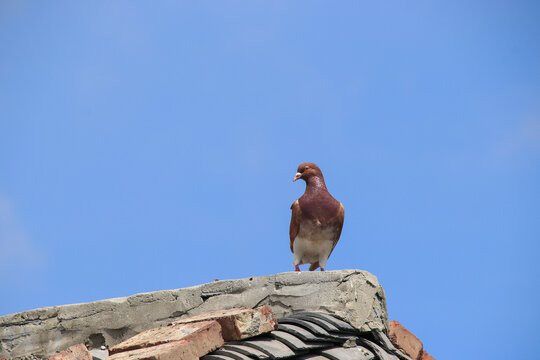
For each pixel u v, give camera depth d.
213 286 12.25
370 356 10.90
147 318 12.13
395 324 12.87
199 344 9.79
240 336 10.07
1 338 11.67
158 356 9.09
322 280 11.46
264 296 11.76
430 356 13.65
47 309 11.89
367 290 11.42
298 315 11.07
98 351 11.66
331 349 10.67
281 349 10.02
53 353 11.73
